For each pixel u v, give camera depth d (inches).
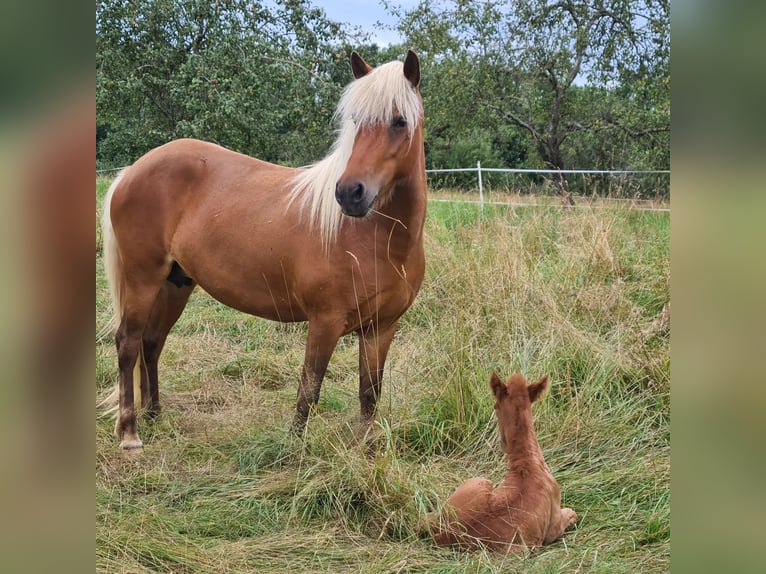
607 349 155.1
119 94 470.6
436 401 139.9
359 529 104.9
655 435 131.0
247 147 465.7
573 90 640.4
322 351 127.0
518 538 96.6
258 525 106.7
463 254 208.2
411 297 131.3
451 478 120.4
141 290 145.5
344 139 117.9
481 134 744.3
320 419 124.9
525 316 168.4
